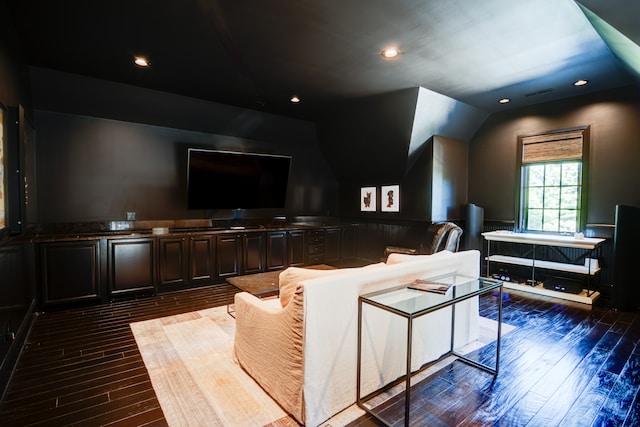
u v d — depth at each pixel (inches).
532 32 107.2
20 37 110.7
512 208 197.8
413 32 107.3
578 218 172.6
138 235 154.5
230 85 156.9
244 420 68.1
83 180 160.6
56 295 135.0
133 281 153.3
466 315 105.7
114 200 169.2
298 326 65.8
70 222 157.3
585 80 149.9
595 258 165.2
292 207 242.2
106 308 140.1
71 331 115.3
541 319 130.6
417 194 207.0
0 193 85.7
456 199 211.5
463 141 214.1
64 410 71.8
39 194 149.6
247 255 191.6
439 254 100.6
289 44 115.6
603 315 135.3
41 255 131.8
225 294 162.1
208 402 74.4
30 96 137.9
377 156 215.9
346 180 261.6
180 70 139.2
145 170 177.9
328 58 127.3
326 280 67.5
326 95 171.6
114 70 139.0
